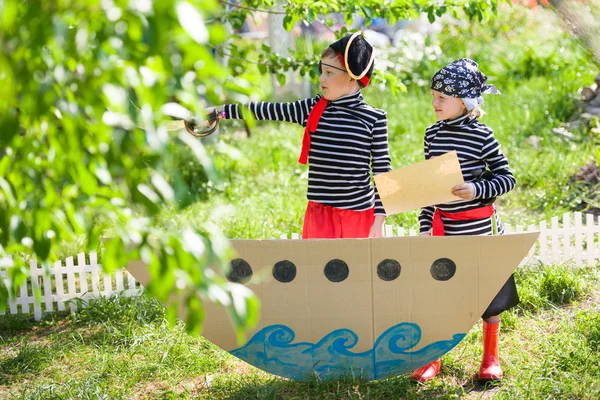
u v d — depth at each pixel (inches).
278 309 133.3
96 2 57.6
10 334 187.0
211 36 59.4
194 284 66.9
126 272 212.5
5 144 65.2
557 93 372.2
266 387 142.6
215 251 67.8
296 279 132.1
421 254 130.0
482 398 138.4
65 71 62.5
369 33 588.1
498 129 339.0
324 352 135.5
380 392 139.0
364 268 131.2
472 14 207.5
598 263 213.2
